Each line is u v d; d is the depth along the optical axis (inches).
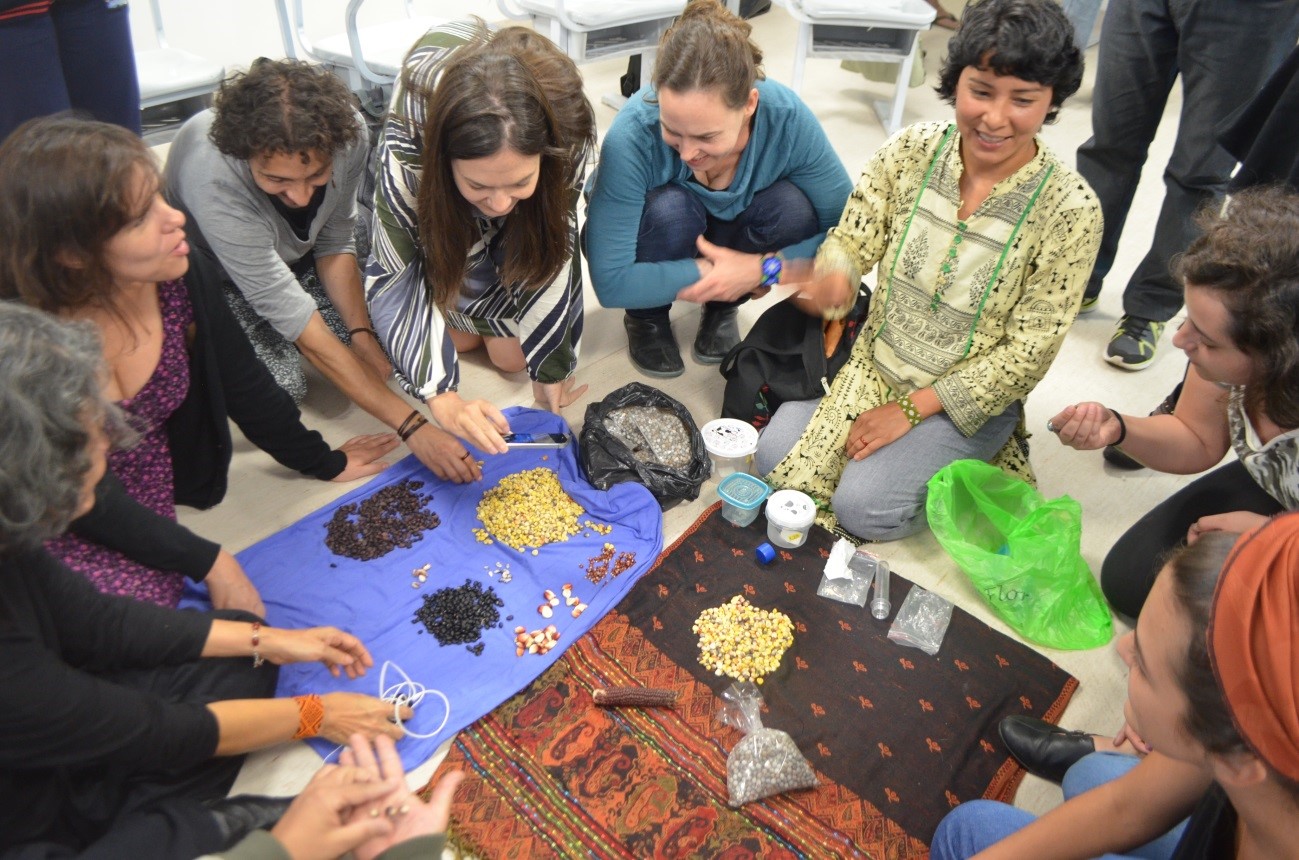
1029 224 78.5
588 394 110.0
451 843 64.9
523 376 113.0
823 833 66.4
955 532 84.4
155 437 76.2
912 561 90.2
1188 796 43.9
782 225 102.1
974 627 82.6
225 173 83.3
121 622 61.5
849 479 90.3
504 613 81.4
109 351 68.5
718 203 101.3
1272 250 56.4
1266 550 31.7
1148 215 151.2
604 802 67.7
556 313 94.7
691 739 72.1
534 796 67.9
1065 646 82.0
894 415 90.4
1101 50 109.2
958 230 81.9
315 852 48.9
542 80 74.2
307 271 102.6
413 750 69.7
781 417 97.9
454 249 78.8
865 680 77.5
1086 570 85.7
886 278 89.2
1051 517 84.6
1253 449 70.1
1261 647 30.5
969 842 57.9
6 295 64.4
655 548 87.5
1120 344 117.2
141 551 70.5
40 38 86.3
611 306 103.7
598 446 94.8
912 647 80.5
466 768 69.4
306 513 92.8
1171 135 178.7
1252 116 85.4
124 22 96.2
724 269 96.0
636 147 91.9
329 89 78.9
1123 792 46.7
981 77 70.5
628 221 97.0
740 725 73.0
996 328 86.0
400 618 80.2
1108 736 74.9
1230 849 38.9
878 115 178.2
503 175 68.8
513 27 78.3
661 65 79.6
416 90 74.2
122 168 59.9
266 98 74.7
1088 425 79.0
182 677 64.7
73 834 56.7
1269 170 84.6
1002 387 84.7
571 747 71.2
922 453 89.5
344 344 101.0
